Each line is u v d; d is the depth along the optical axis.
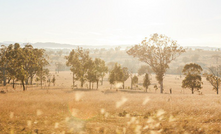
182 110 12.10
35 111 11.98
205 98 22.00
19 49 53.78
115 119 9.93
